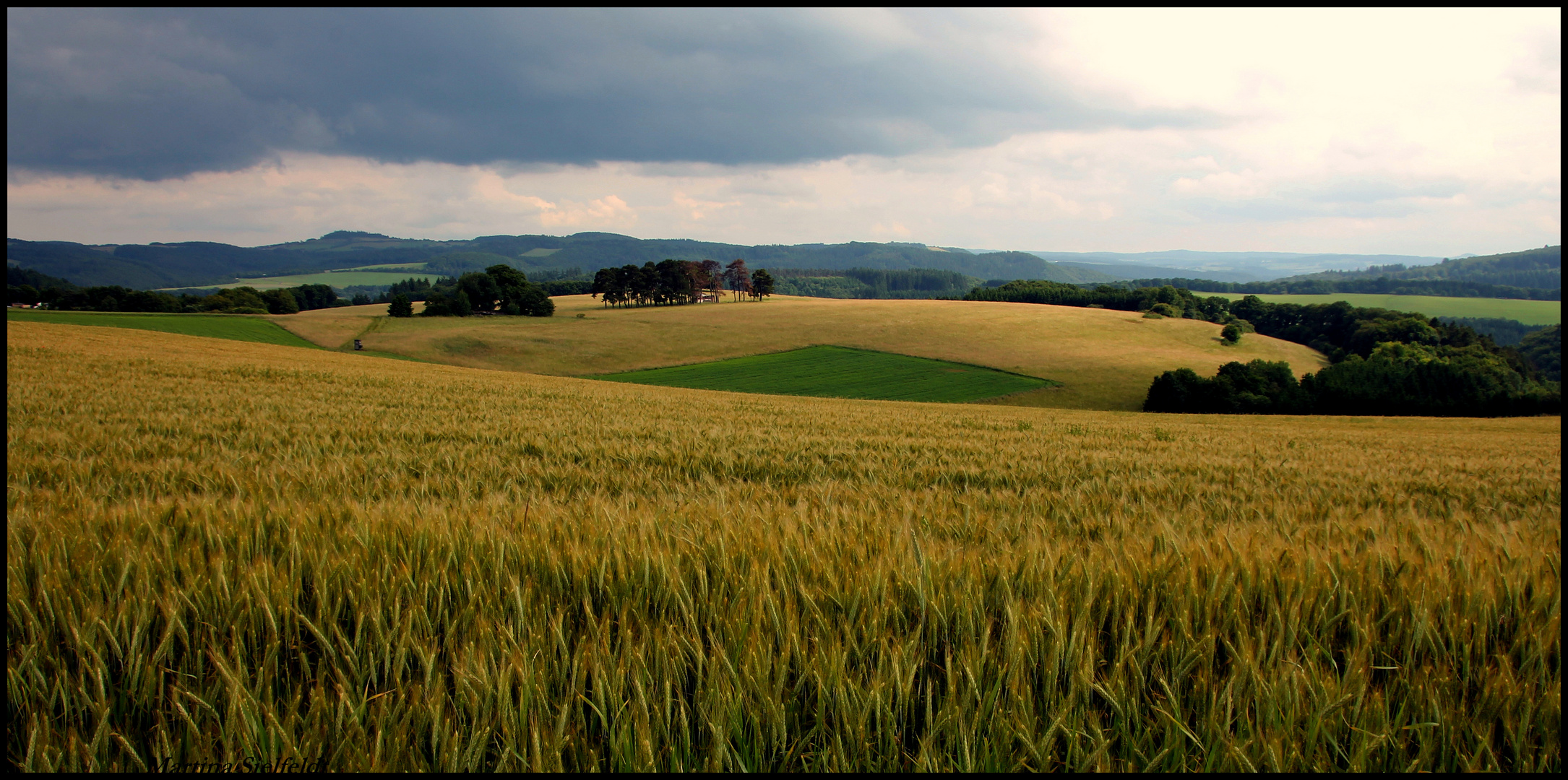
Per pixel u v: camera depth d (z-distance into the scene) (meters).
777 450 9.84
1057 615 2.40
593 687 2.15
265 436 9.30
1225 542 3.21
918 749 2.09
